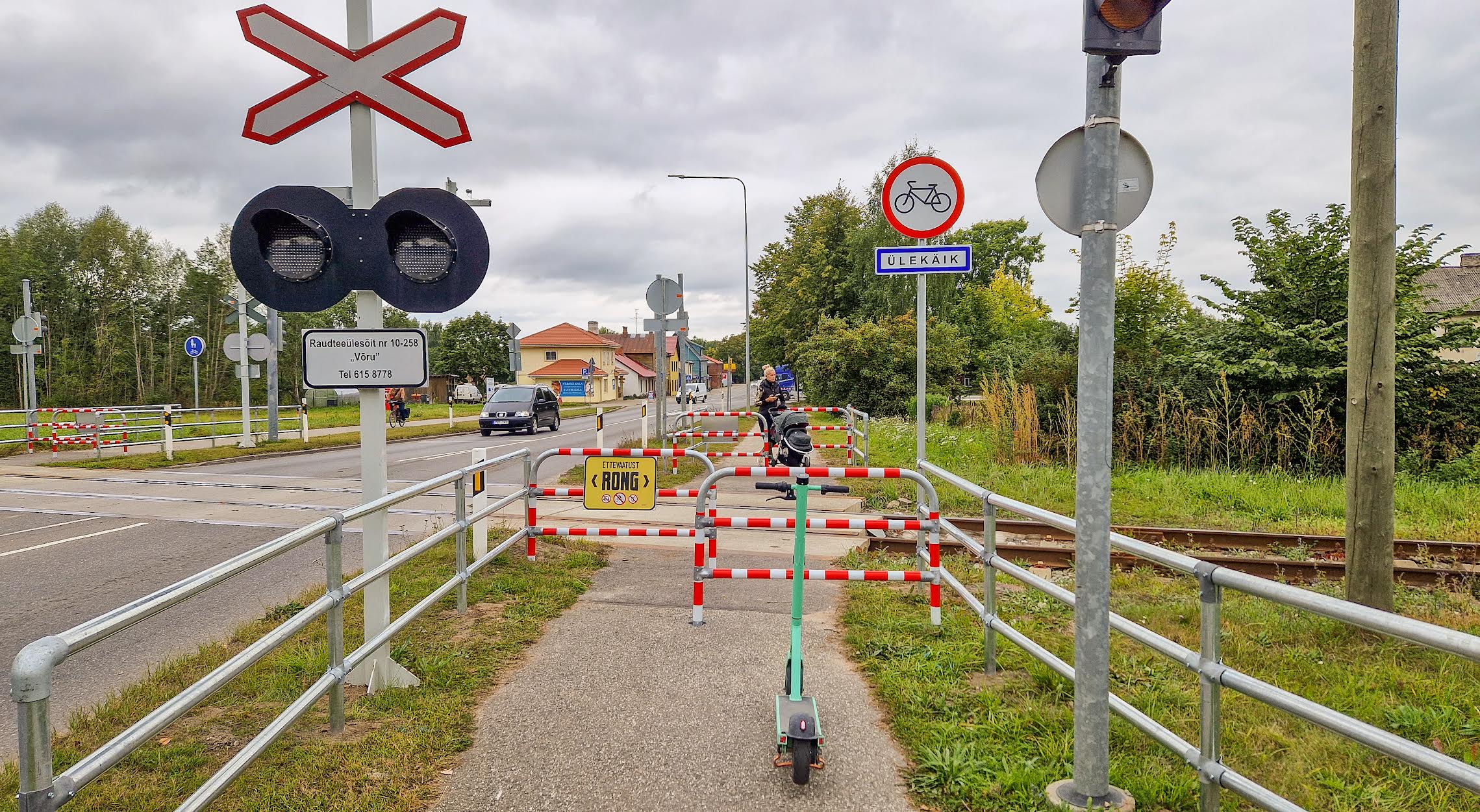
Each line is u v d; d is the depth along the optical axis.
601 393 98.19
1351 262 5.96
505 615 6.03
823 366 34.09
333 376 4.58
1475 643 2.02
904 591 6.81
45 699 2.13
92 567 7.99
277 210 4.50
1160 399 15.41
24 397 56.41
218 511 11.26
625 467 7.29
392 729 4.13
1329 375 14.77
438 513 10.88
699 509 5.86
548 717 4.32
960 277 55.00
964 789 3.53
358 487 13.69
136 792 3.50
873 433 22.78
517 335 32.16
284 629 3.40
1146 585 7.28
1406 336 15.18
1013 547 8.28
